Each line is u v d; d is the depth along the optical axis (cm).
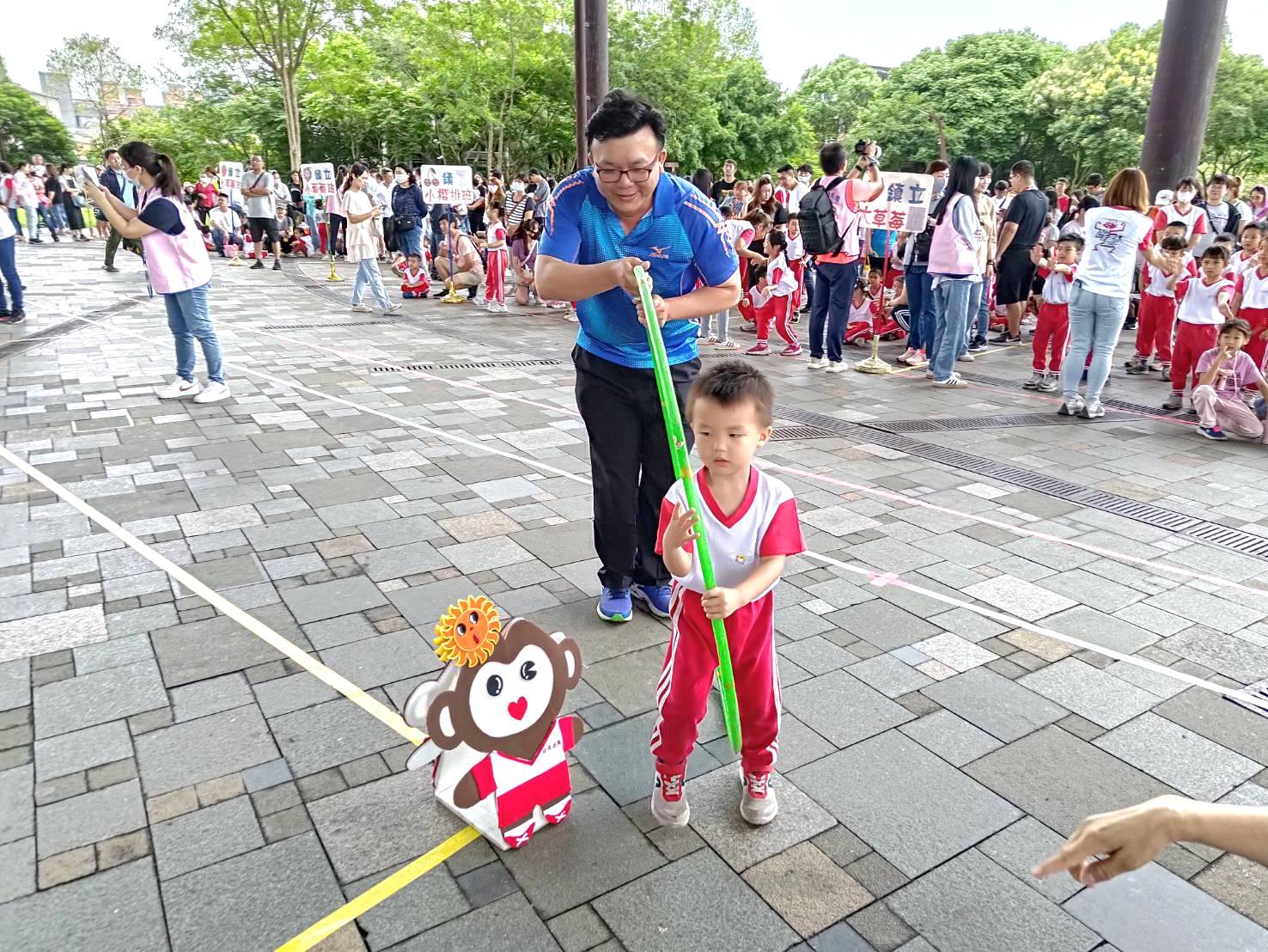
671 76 2755
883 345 951
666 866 203
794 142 3478
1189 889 199
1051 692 279
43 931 180
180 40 2505
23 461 471
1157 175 994
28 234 1936
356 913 187
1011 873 203
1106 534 411
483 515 412
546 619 318
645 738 252
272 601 322
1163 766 243
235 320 965
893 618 325
